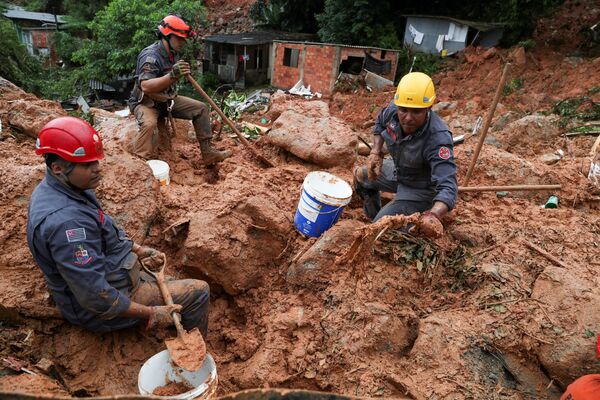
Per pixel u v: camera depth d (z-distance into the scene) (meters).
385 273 3.47
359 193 4.34
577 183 5.10
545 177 5.11
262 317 3.40
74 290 2.37
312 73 16.80
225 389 2.96
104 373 2.81
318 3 20.83
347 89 15.85
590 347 2.80
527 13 15.48
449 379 2.80
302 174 4.80
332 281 3.40
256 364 2.99
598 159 5.09
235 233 3.54
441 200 3.12
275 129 5.32
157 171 4.31
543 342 2.93
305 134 5.13
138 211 3.61
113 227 2.72
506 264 3.54
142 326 2.99
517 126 7.49
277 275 3.68
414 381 2.82
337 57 16.17
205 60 19.77
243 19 24.56
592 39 14.79
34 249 2.41
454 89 14.39
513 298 3.23
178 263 3.62
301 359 2.98
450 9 17.98
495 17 16.95
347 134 5.04
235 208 3.67
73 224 2.33
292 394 1.65
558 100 11.73
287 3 21.05
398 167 3.73
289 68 17.36
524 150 7.05
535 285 3.31
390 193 4.55
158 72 4.72
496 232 3.96
